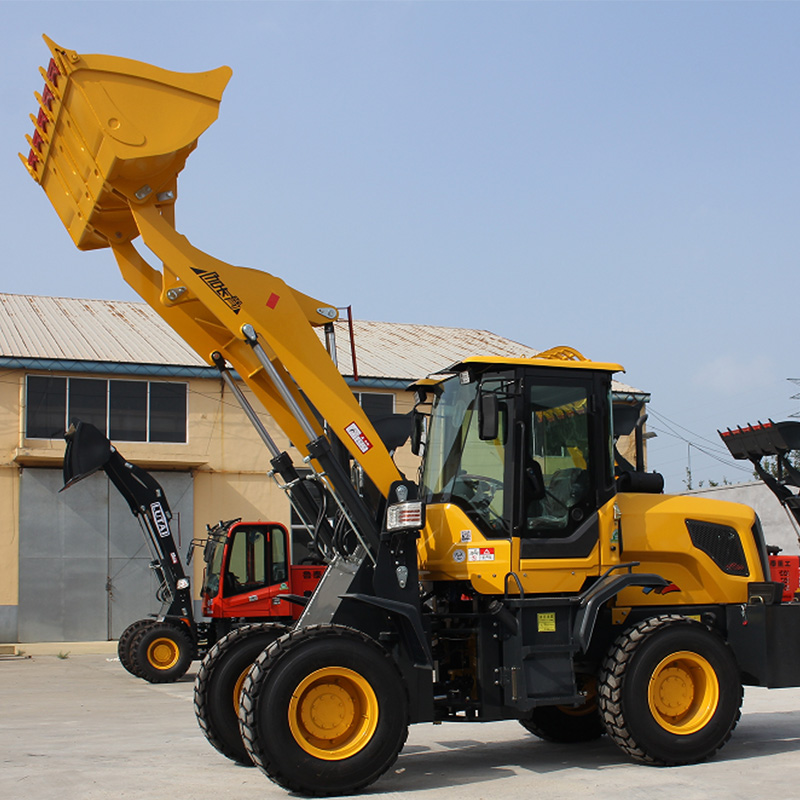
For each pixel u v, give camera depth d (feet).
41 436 72.74
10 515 71.36
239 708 22.68
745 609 25.93
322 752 20.33
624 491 26.27
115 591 73.46
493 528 23.41
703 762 23.47
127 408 75.00
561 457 23.91
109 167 21.36
